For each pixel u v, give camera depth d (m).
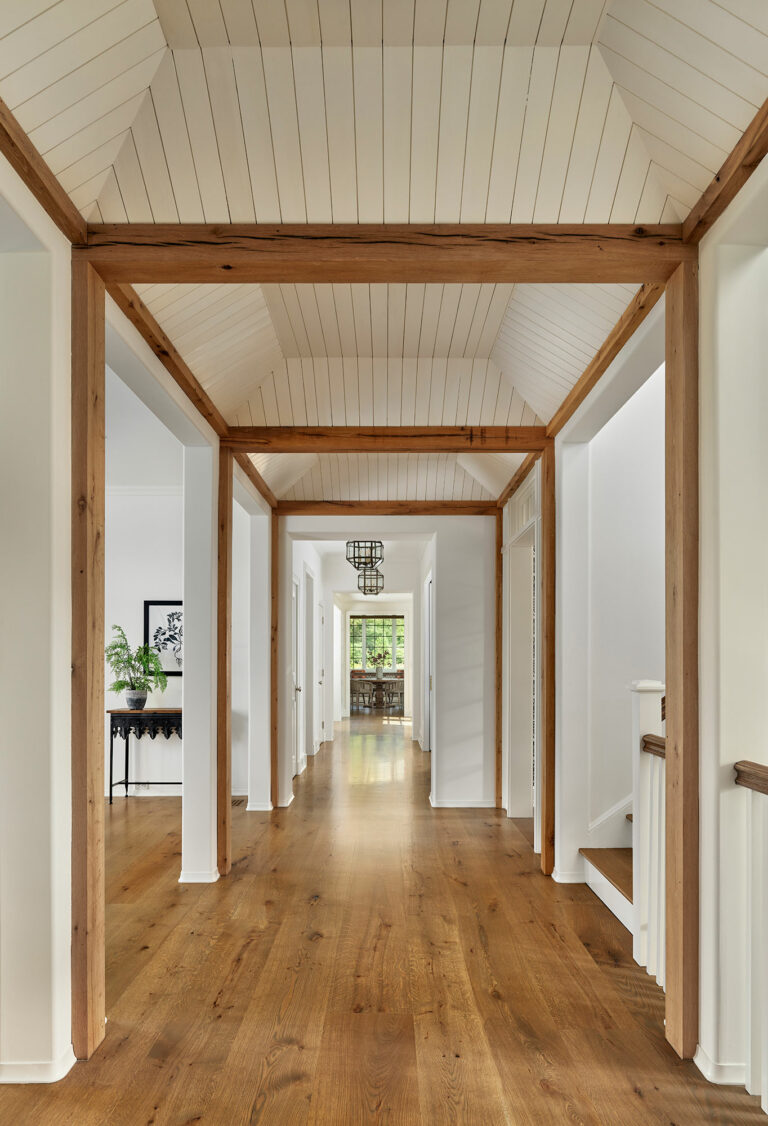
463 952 3.42
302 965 3.28
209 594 4.57
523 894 4.25
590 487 4.63
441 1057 2.53
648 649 4.59
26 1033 2.35
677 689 2.59
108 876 4.61
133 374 3.35
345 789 7.60
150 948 3.47
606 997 2.98
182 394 3.91
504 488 6.40
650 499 4.64
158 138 2.43
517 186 2.59
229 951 3.44
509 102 2.39
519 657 6.54
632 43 2.16
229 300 3.55
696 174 2.39
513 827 5.95
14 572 2.38
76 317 2.57
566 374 4.05
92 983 2.53
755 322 2.48
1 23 1.82
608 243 2.65
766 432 2.47
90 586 2.54
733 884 2.40
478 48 2.27
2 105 1.99
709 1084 2.37
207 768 4.54
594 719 4.54
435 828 5.89
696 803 2.52
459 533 6.93
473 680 6.84
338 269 2.73
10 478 2.40
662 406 4.68
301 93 2.36
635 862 3.36
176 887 4.39
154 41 2.21
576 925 3.76
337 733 13.09
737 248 2.49
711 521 2.49
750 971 2.33
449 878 4.55
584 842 4.48
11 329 2.42
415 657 11.95
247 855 5.09
